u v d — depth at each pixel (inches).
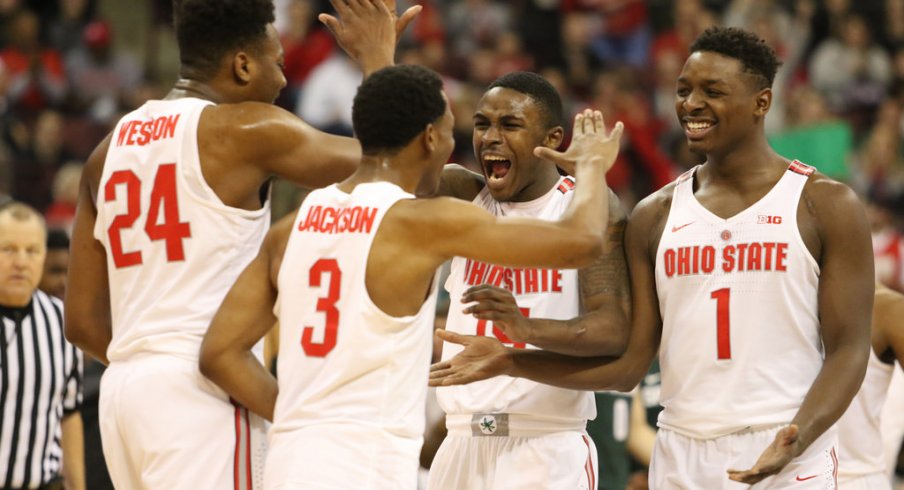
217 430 312.2
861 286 330.6
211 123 318.7
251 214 323.3
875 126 1167.0
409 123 295.0
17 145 886.4
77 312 337.4
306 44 1037.8
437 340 506.6
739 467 332.5
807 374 336.5
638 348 348.5
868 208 924.0
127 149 323.9
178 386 310.0
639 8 1200.8
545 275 353.7
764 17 1192.2
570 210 295.7
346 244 290.7
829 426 323.6
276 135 318.7
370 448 284.2
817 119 1083.9
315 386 287.9
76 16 1050.7
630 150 989.8
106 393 319.0
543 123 350.0
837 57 1194.0
